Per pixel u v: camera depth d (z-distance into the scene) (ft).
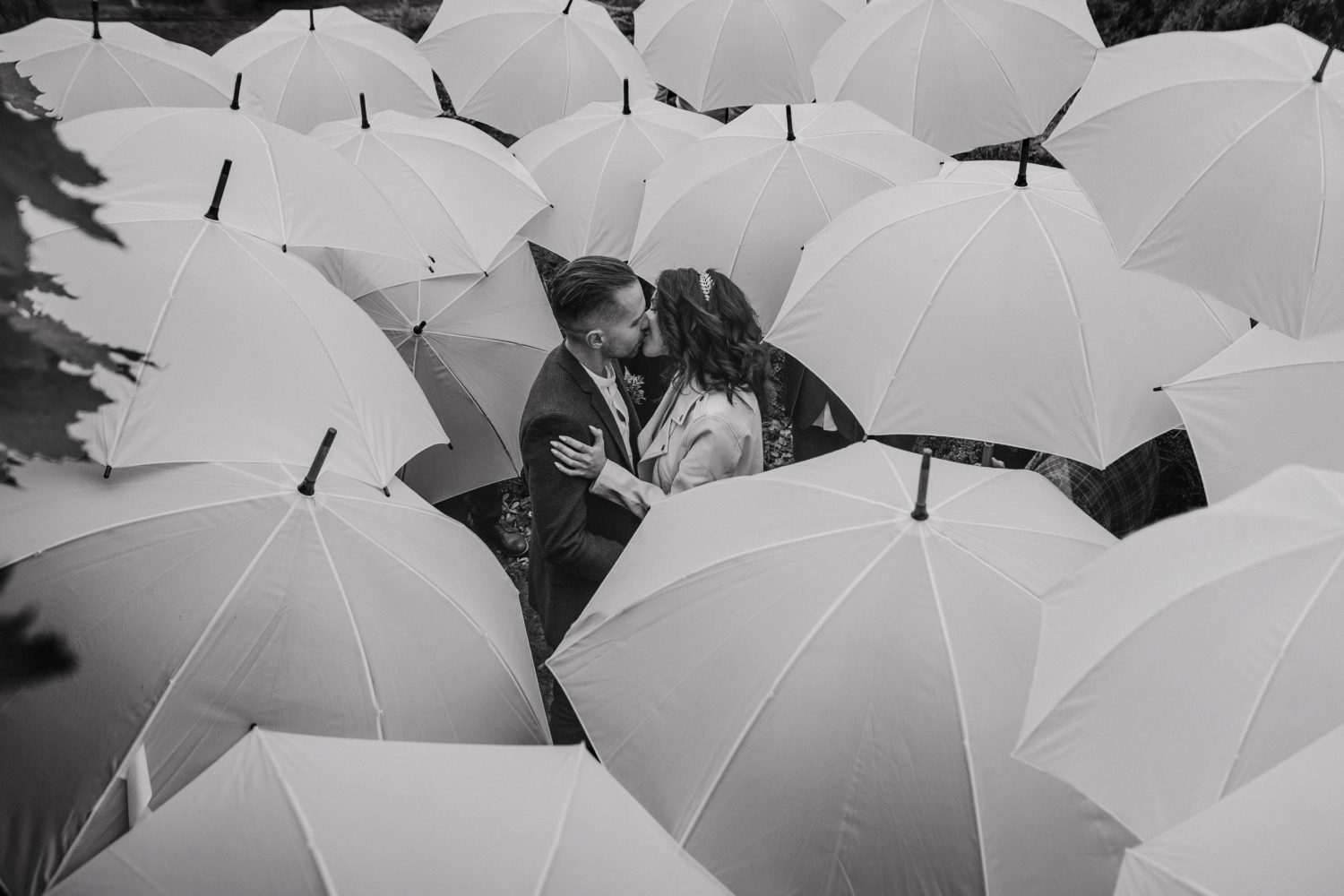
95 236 4.47
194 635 7.66
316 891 5.65
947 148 17.85
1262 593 7.10
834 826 7.55
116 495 8.23
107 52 15.85
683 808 7.91
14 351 4.35
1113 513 12.51
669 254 14.51
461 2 21.01
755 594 8.43
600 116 17.15
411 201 14.30
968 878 7.34
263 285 9.63
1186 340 11.39
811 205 14.33
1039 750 7.02
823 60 19.24
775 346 11.99
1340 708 6.68
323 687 7.86
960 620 8.00
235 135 11.80
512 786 6.48
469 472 14.01
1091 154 12.09
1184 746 6.84
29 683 4.97
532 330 14.33
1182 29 23.56
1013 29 17.99
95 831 7.20
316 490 8.67
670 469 11.18
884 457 9.93
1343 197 10.80
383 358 10.37
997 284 11.35
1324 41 19.97
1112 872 7.36
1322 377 10.23
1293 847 5.72
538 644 16.07
